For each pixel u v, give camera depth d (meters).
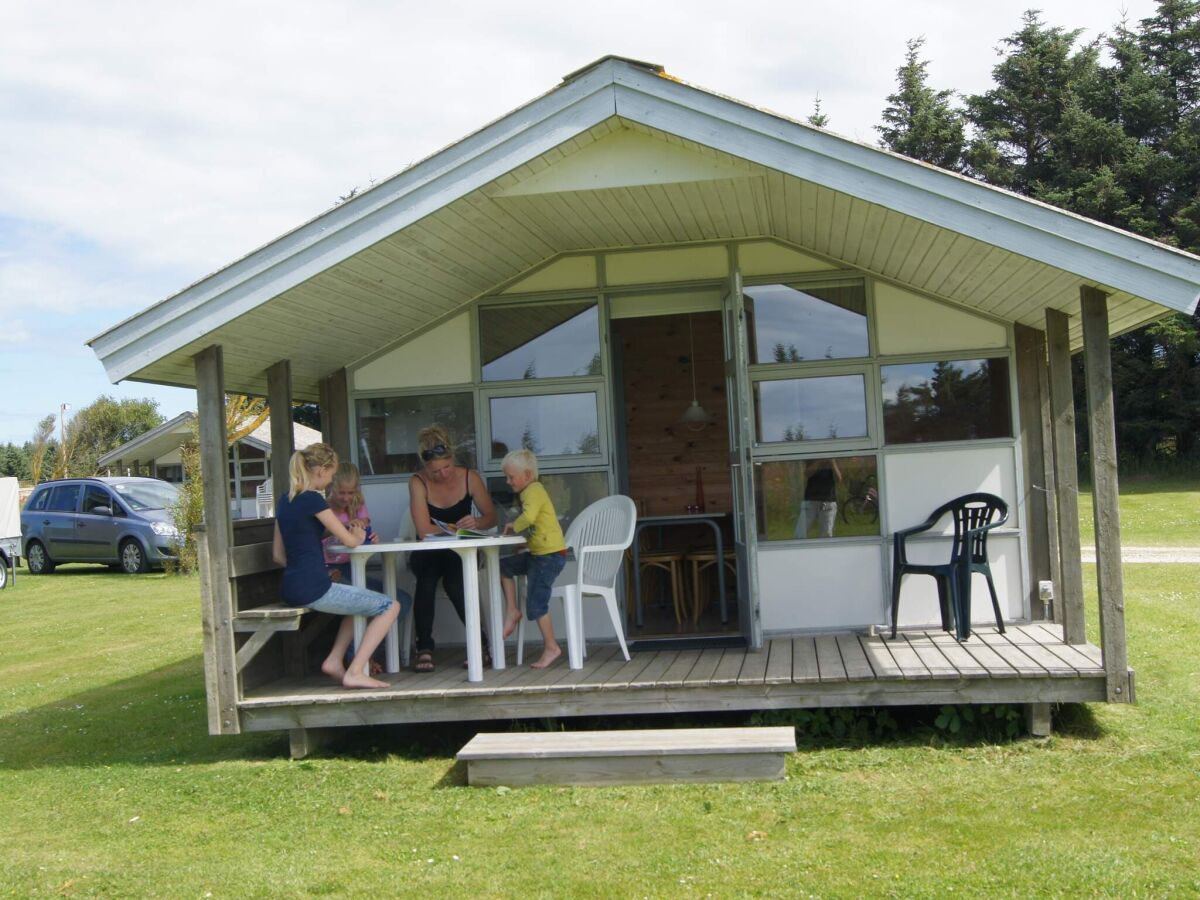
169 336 5.77
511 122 5.48
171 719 7.48
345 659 7.24
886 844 4.20
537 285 7.41
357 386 7.50
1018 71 32.03
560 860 4.21
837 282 7.19
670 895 3.82
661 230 6.92
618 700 5.77
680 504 10.02
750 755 5.07
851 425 7.14
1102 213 29.53
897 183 5.28
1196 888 3.66
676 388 10.06
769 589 7.13
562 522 7.34
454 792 5.18
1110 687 5.47
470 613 6.08
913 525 7.07
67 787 5.73
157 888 4.14
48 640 12.20
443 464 6.65
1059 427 6.21
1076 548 6.22
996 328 7.07
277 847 4.56
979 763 5.25
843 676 5.65
